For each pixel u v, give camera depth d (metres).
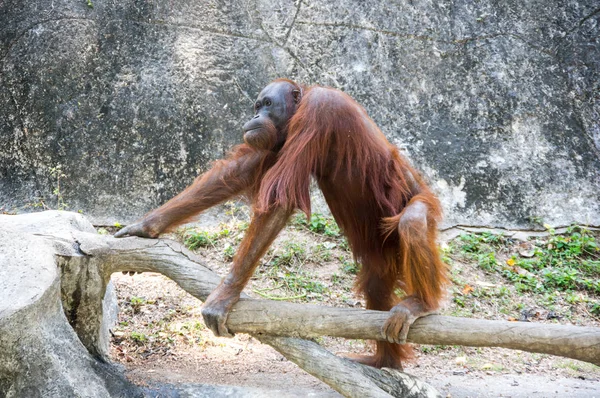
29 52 11.80
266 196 5.58
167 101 11.74
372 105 12.09
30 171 11.63
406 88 12.14
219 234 10.73
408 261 5.40
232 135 11.77
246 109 11.85
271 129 6.31
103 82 11.76
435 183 11.73
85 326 6.09
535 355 8.06
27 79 11.73
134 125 11.67
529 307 9.35
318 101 5.95
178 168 11.66
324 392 6.15
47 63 11.77
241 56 11.99
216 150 11.71
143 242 6.06
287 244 10.39
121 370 6.36
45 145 11.62
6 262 5.31
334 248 10.60
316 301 9.09
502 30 12.34
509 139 11.94
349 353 7.32
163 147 11.66
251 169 6.68
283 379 6.65
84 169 11.57
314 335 5.41
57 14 11.89
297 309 5.41
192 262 6.00
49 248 5.68
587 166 11.77
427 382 6.86
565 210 11.54
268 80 11.99
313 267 10.05
